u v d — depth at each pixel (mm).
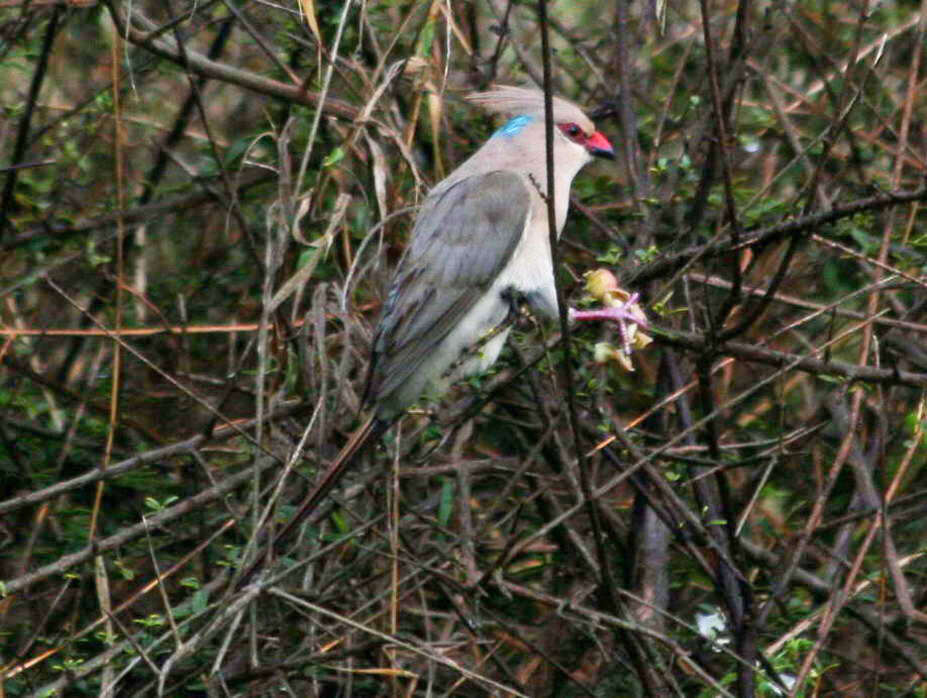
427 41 9375
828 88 10586
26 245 11484
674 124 11852
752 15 12438
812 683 8508
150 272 12773
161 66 11281
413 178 10492
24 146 10773
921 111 12016
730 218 8203
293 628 9859
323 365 8797
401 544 9516
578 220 11672
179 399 11469
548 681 10172
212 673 7828
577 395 9070
